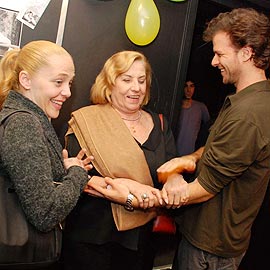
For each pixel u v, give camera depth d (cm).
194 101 244
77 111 149
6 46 149
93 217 145
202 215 131
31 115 102
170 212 152
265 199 210
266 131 115
